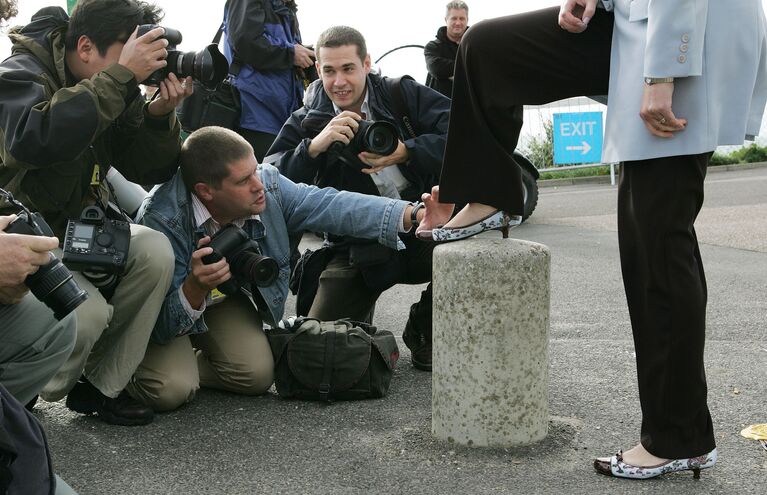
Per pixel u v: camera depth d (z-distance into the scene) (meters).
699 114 2.64
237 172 3.67
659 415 2.84
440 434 3.28
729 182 14.38
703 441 2.85
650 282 2.76
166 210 3.75
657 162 2.71
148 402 3.67
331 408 3.75
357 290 4.47
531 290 3.17
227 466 3.12
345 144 4.23
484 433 3.20
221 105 5.80
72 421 3.60
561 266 7.41
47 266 2.43
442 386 3.26
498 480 2.96
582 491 2.85
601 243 8.72
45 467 2.09
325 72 4.39
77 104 3.25
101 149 3.61
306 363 3.79
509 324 3.16
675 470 2.87
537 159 16.38
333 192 4.03
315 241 8.85
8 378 2.70
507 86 2.91
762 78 2.82
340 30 4.38
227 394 3.97
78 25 3.40
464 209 3.13
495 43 2.88
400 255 4.38
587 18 2.74
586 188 15.33
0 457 1.95
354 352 3.78
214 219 3.83
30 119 3.22
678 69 2.56
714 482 2.90
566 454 3.16
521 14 2.90
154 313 3.53
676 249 2.73
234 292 3.74
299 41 6.18
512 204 3.04
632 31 2.72
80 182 3.46
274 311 3.93
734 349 4.59
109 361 3.53
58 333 2.72
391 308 5.89
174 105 3.60
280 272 3.97
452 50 8.83
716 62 2.65
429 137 4.28
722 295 5.98
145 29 3.40
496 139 2.99
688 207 2.73
